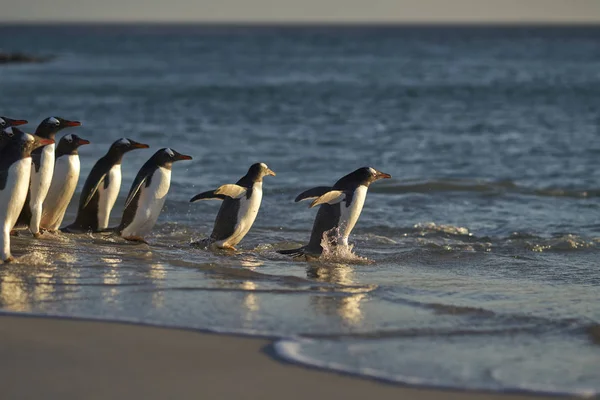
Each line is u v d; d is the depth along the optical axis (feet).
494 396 21.93
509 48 513.04
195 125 121.70
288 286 33.78
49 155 41.42
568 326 29.09
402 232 50.16
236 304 30.42
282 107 155.74
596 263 42.14
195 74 260.21
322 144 99.30
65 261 36.96
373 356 24.81
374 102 168.45
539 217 55.88
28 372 22.81
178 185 65.77
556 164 83.61
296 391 21.81
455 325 28.66
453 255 43.37
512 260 42.45
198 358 24.14
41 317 27.81
